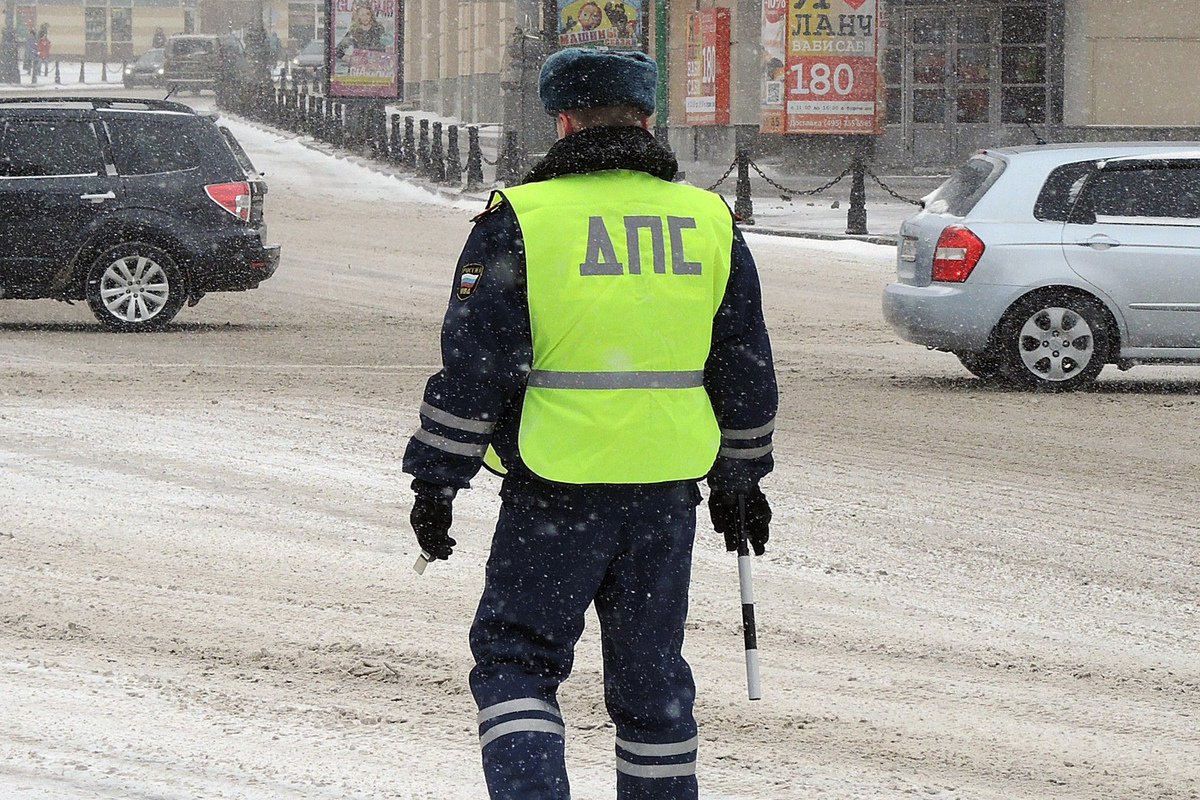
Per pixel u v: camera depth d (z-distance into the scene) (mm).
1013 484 16953
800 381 24203
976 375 24844
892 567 13664
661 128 65312
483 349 6699
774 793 8734
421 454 6762
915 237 24344
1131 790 8883
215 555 13844
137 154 28891
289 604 12414
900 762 9258
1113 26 68500
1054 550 14266
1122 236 23453
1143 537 14766
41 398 21266
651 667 7066
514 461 6875
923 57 69438
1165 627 12094
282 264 40500
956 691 10570
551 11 65375
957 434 19875
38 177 28406
